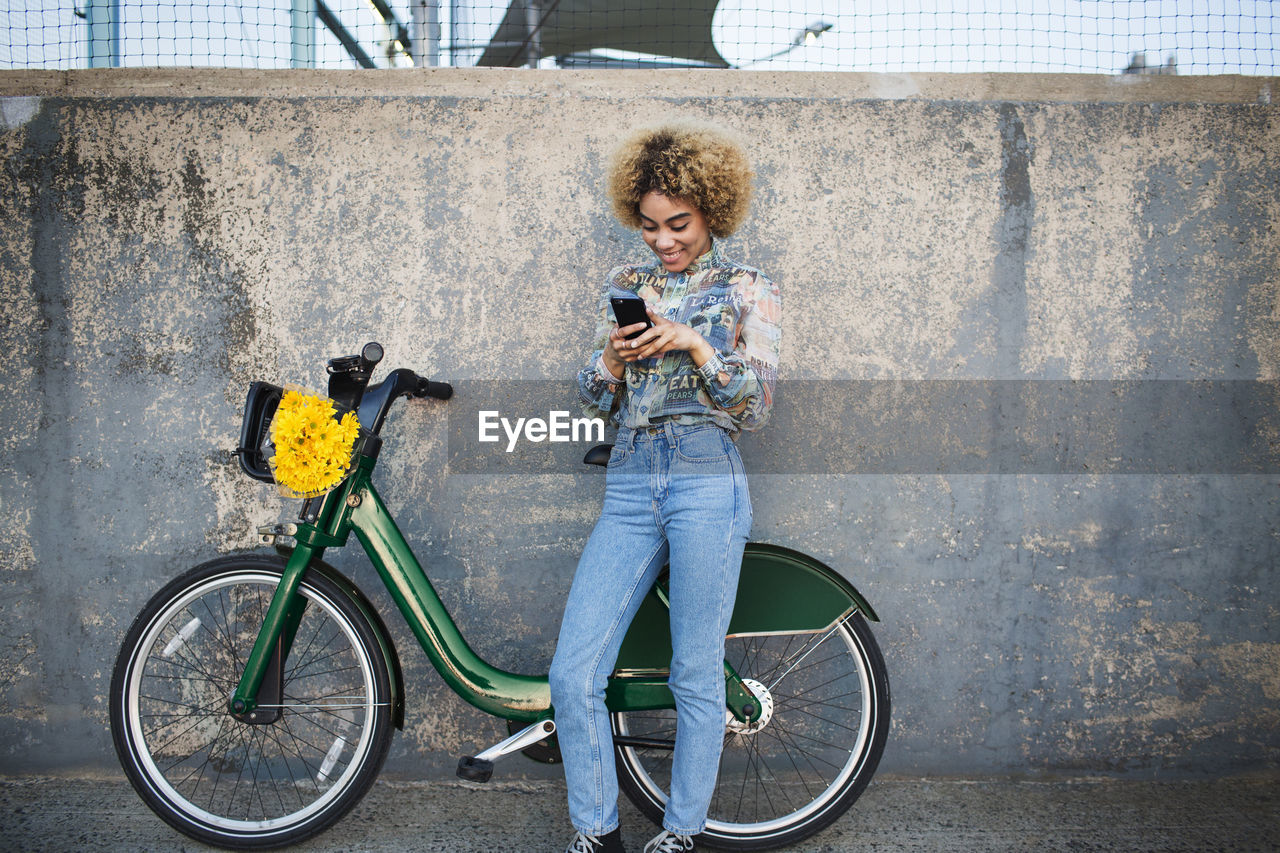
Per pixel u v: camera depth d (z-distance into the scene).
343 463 1.76
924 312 2.24
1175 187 2.23
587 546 1.73
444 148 2.21
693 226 1.63
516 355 2.23
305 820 1.89
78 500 2.23
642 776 1.95
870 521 2.26
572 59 2.72
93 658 2.24
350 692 2.27
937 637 2.27
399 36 2.37
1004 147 2.22
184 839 1.93
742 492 1.66
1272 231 2.23
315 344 2.22
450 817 2.06
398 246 2.22
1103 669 2.29
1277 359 2.25
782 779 2.29
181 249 2.21
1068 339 2.25
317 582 1.88
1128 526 2.27
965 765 2.29
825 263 2.23
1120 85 2.23
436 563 2.25
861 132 2.22
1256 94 2.23
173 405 2.22
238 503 2.23
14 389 2.21
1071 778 2.29
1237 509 2.27
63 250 2.20
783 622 1.87
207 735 2.25
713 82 2.22
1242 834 2.01
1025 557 2.27
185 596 1.90
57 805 2.08
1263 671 2.28
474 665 1.85
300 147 2.21
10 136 2.19
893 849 1.93
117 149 2.19
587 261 2.22
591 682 1.64
